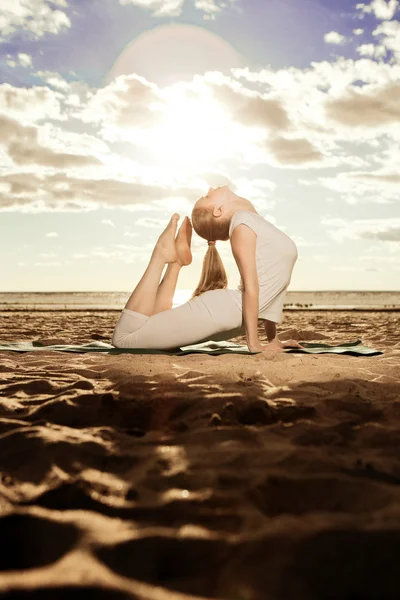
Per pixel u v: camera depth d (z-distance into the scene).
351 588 0.96
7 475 1.52
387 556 1.05
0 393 2.62
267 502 1.32
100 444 1.75
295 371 3.02
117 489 1.41
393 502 1.28
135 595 0.92
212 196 3.79
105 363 3.43
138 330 3.79
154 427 2.01
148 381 2.79
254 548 1.08
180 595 0.93
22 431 1.86
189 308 3.72
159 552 1.07
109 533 1.15
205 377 2.83
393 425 1.97
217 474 1.49
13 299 48.56
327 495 1.34
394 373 3.04
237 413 2.13
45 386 2.74
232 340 6.62
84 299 49.78
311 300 50.41
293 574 1.00
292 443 1.77
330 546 1.09
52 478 1.48
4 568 1.03
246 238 3.61
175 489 1.40
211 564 1.03
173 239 3.80
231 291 3.78
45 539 1.14
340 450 1.69
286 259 3.83
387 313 19.19
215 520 1.22
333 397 2.35
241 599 0.93
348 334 7.38
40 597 0.92
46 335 7.27
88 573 0.99
